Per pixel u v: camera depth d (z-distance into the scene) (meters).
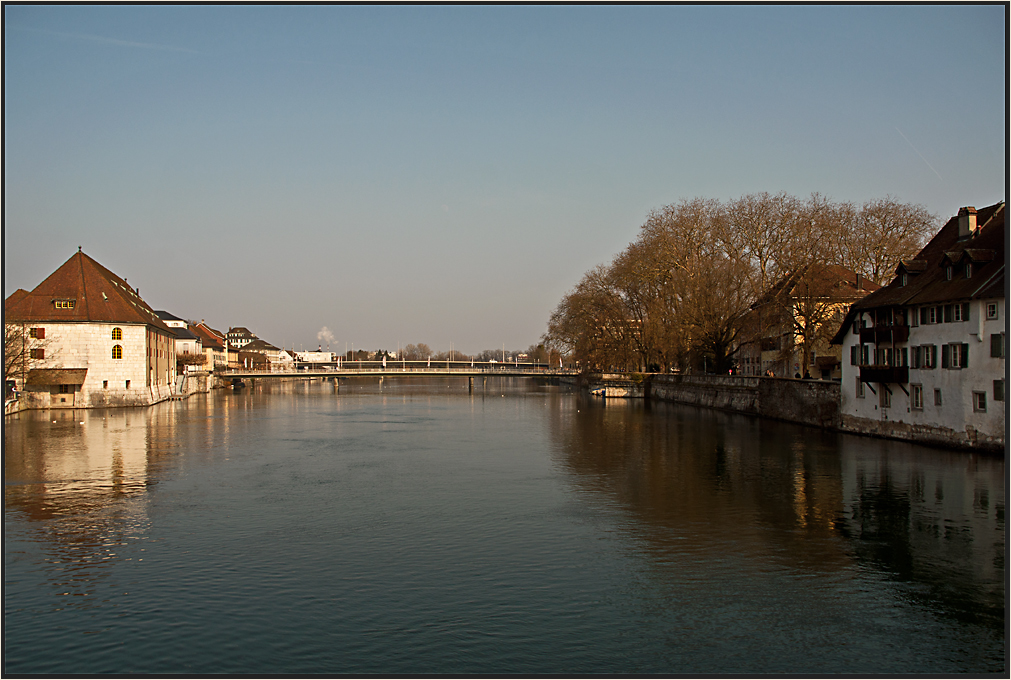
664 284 102.56
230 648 23.17
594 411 103.38
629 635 24.05
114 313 102.00
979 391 50.09
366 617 25.34
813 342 79.94
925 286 56.56
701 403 106.88
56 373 97.44
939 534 34.31
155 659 22.53
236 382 197.38
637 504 40.75
